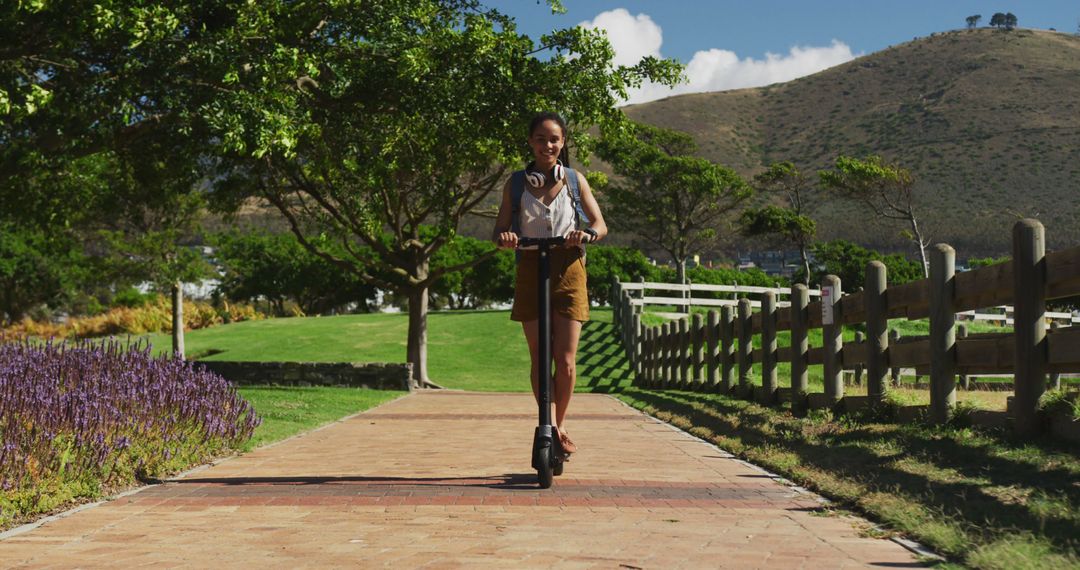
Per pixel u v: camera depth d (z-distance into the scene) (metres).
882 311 8.10
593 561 3.31
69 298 56.34
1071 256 5.35
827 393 9.12
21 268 52.47
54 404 5.34
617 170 55.44
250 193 21.61
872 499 4.47
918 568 3.18
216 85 13.66
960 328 14.02
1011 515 3.85
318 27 16.28
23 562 3.34
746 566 3.22
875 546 3.56
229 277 53.22
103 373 7.00
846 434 7.09
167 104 12.91
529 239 4.89
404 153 19.16
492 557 3.38
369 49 16.05
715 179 53.94
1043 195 169.88
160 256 24.70
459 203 22.50
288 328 33.91
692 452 7.32
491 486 5.26
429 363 26.75
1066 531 3.50
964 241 142.25
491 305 58.31
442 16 18.98
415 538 3.74
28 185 16.34
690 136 56.94
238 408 7.96
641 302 27.59
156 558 3.38
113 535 3.84
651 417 11.94
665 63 18.88
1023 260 5.72
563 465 5.93
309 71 14.23
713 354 14.48
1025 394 5.70
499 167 22.44
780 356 11.09
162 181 19.95
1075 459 4.79
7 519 4.10
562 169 5.15
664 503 4.64
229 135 12.62
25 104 11.77
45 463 4.70
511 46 17.41
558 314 5.20
